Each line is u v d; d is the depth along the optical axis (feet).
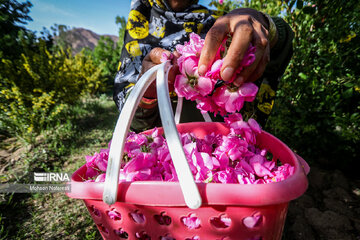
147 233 1.72
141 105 2.98
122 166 2.18
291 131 7.18
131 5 3.73
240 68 1.66
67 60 19.76
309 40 6.29
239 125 2.49
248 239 1.61
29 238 4.59
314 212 5.02
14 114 10.03
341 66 5.90
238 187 1.36
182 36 3.44
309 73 6.13
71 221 5.02
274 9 6.56
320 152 7.04
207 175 2.03
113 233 1.89
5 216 5.18
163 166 2.14
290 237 4.47
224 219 1.65
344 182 6.07
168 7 3.50
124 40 3.59
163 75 1.67
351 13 5.59
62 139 10.11
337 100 5.90
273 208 1.50
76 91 17.11
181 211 1.54
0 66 12.24
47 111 12.11
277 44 3.04
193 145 2.21
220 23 1.74
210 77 1.82
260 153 2.61
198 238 1.65
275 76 3.51
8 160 8.27
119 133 1.51
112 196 1.45
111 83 33.94
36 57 14.06
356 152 6.54
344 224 4.68
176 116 3.07
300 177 1.52
